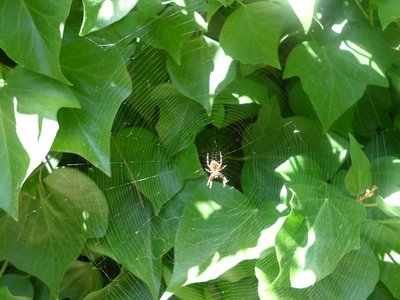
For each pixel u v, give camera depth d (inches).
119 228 13.2
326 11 13.2
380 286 13.8
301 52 12.5
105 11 10.4
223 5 11.8
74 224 13.0
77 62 11.5
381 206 11.9
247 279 13.5
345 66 12.5
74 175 12.5
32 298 13.4
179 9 11.9
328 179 13.2
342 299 12.6
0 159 10.5
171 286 12.3
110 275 14.1
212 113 13.3
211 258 12.4
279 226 12.4
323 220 11.7
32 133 10.6
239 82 13.0
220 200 13.0
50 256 12.9
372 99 13.5
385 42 12.8
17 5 10.6
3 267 13.5
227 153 14.1
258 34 12.2
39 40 10.6
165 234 13.3
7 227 12.8
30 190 12.4
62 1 10.4
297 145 13.6
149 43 12.0
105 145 11.2
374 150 13.6
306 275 11.2
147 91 12.8
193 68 12.4
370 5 12.7
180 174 13.5
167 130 13.3
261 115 13.5
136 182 13.2
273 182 13.8
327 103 12.3
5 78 11.4
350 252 12.9
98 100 11.4
